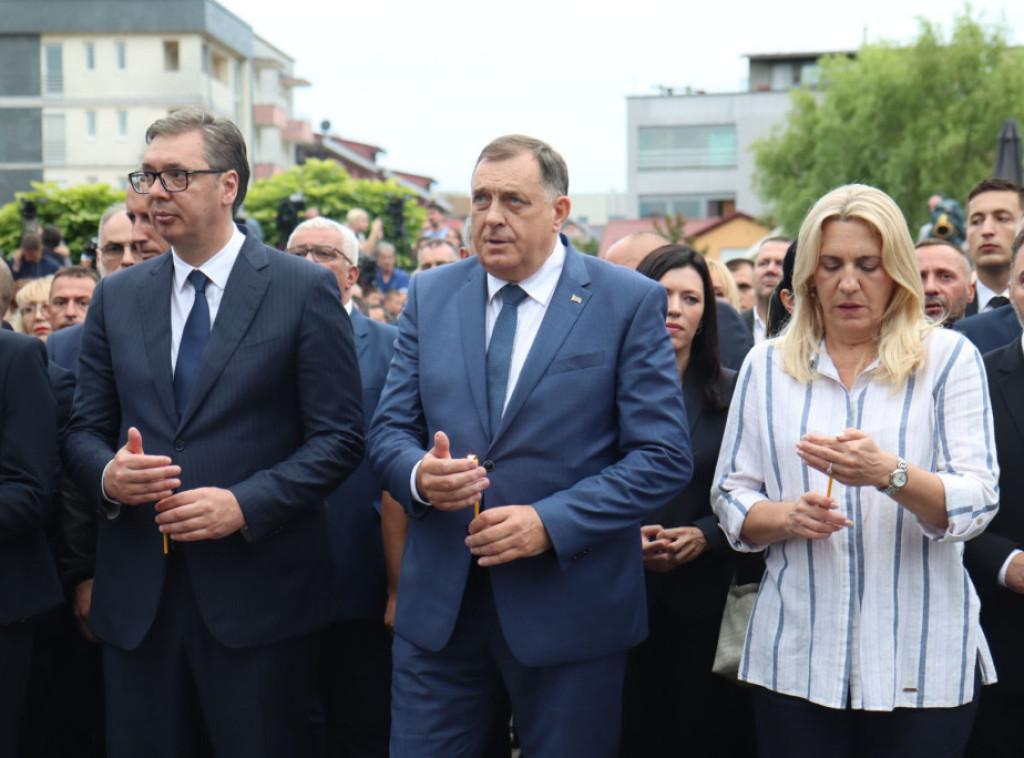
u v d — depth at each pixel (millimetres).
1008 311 4531
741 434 3438
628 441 3416
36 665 4219
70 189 17781
